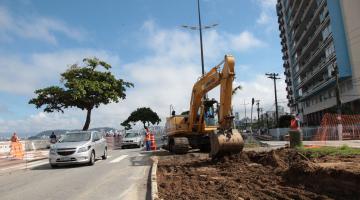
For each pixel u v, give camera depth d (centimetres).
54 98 3594
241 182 1028
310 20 6694
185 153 2214
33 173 1543
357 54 4847
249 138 3159
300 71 7831
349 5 4938
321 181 905
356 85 4841
